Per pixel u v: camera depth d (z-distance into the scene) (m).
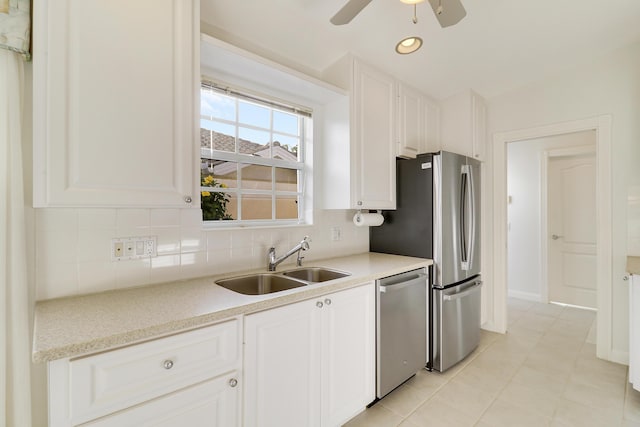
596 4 1.94
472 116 2.88
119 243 1.44
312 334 1.53
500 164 3.07
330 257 2.45
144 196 1.18
